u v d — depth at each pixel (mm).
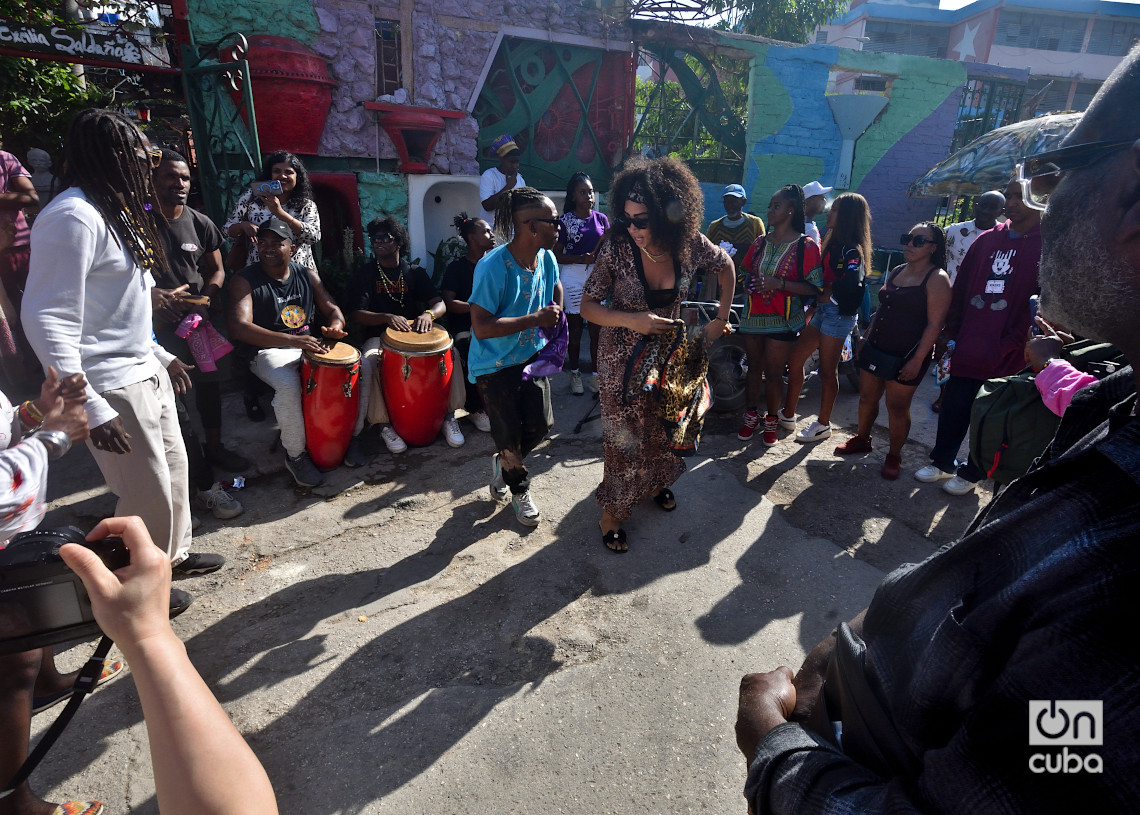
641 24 7793
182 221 3846
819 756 695
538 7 7254
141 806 1954
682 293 2971
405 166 6727
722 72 10047
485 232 4836
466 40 6906
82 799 1960
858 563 3230
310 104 5984
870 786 623
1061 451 737
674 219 2715
